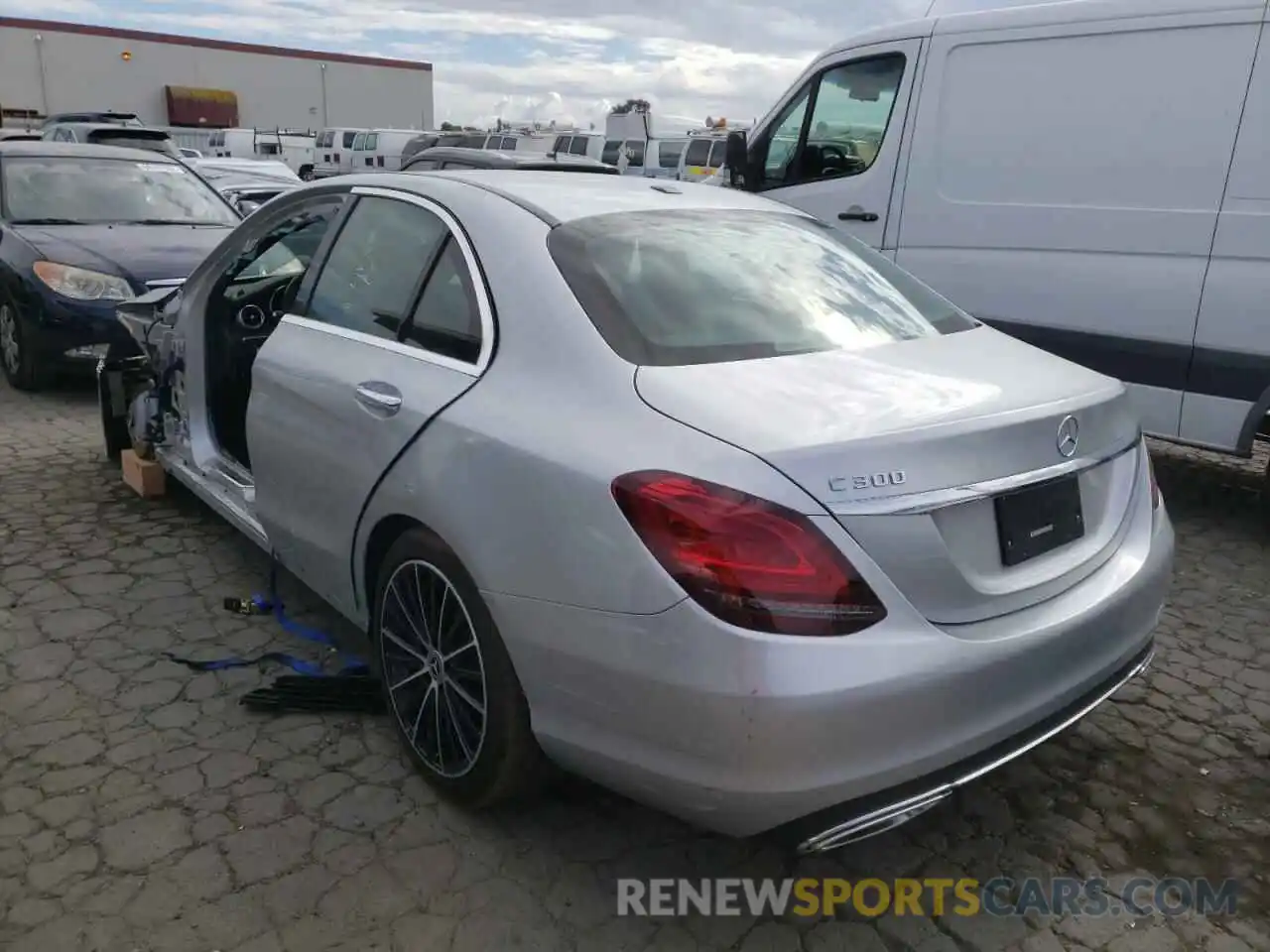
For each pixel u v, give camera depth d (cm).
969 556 228
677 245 293
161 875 258
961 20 581
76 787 292
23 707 332
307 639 381
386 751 314
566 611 229
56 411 702
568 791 296
